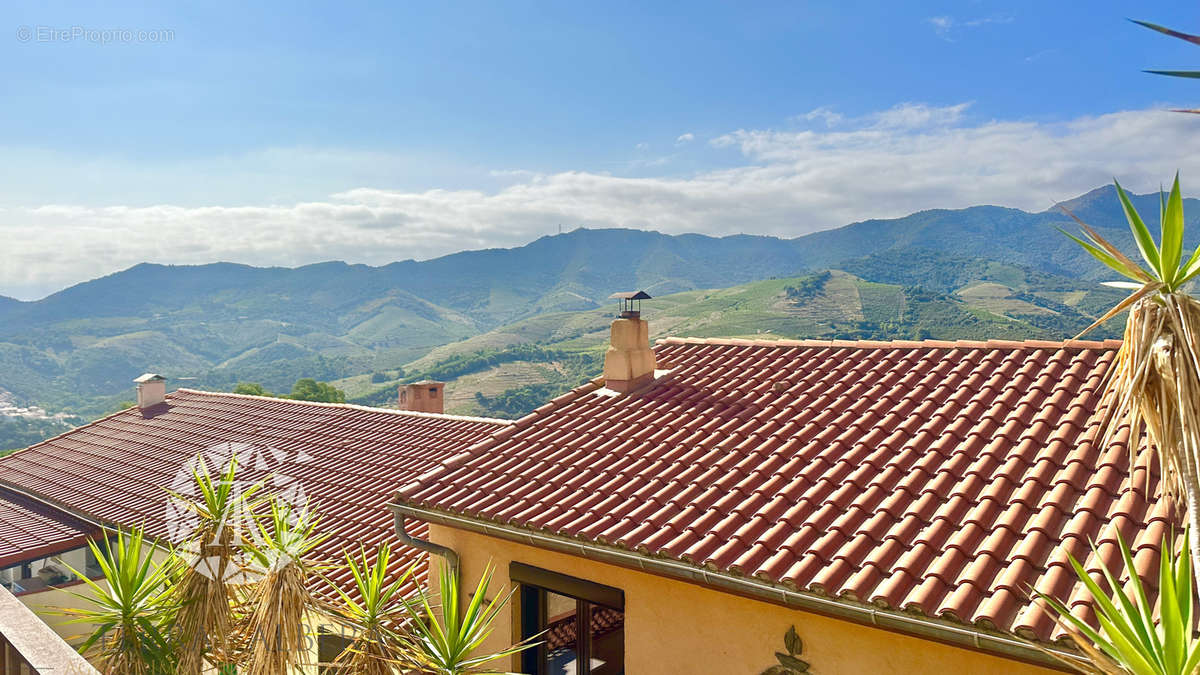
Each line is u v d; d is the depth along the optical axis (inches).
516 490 375.2
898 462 319.6
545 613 371.6
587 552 321.1
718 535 302.4
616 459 386.3
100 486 794.2
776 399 412.8
